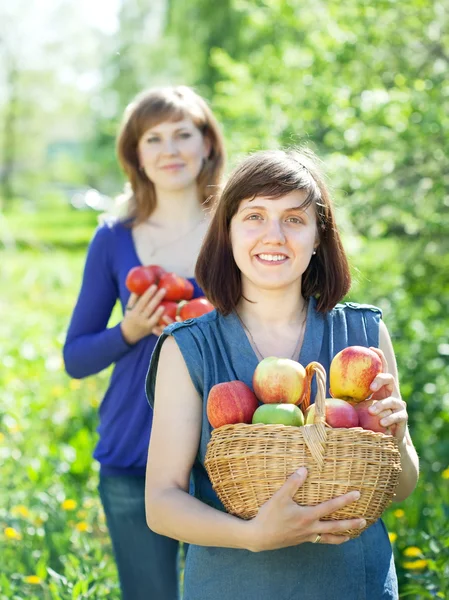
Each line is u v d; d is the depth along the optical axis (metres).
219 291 2.58
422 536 4.12
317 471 2.15
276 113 8.47
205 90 18.95
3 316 12.16
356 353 2.39
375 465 2.19
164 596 3.62
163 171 3.91
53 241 27.78
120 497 3.64
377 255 8.62
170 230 3.96
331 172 7.56
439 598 3.69
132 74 34.38
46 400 7.52
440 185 7.66
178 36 20.83
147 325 3.65
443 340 7.25
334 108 7.98
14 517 4.90
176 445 2.46
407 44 8.27
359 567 2.46
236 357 2.53
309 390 2.37
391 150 7.68
